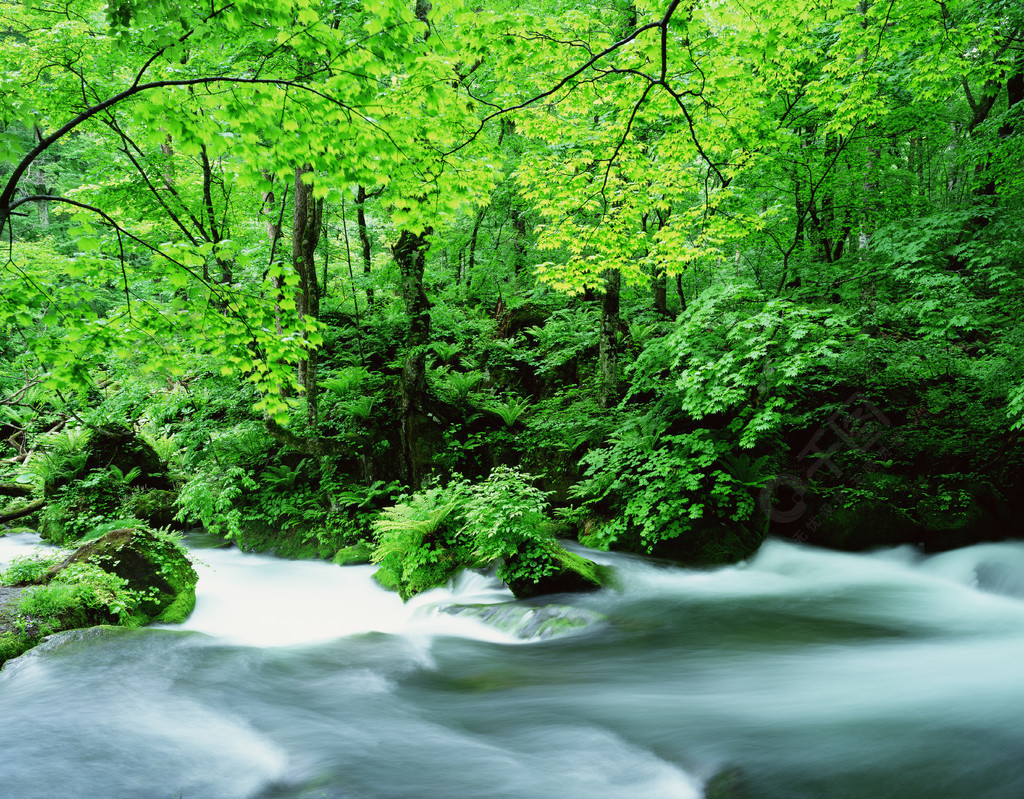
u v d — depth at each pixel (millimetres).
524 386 14359
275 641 7535
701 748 4512
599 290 8781
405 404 12391
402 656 6996
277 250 13984
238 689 5914
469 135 5918
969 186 13648
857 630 7516
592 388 13188
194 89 4418
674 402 11023
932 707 4945
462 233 18594
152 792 4062
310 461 12602
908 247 10969
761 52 6695
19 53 9094
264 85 4402
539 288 16641
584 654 6941
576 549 10750
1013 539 10336
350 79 4406
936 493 10891
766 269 16359
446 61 5379
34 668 6055
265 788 4152
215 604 9031
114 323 4832
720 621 7930
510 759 4492
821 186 12219
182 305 4887
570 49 6590
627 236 8094
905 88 11148
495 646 7383
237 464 12516
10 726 4938
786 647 6949
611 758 4469
